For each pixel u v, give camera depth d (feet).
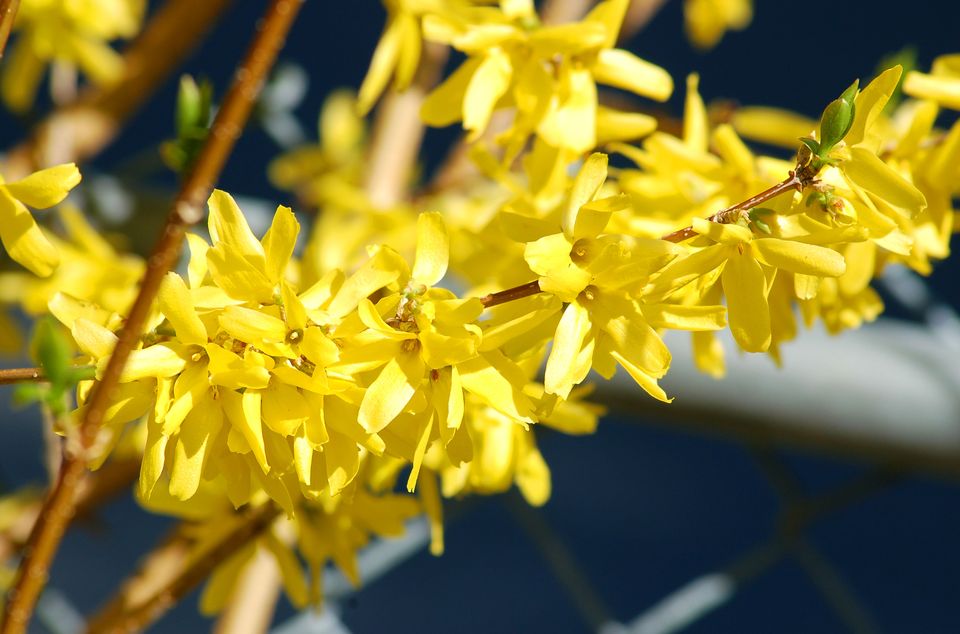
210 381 2.04
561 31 2.23
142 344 2.06
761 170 2.25
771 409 2.69
